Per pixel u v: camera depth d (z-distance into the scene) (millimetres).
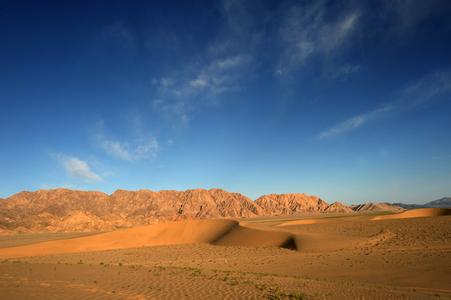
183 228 74875
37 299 14672
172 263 37938
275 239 56719
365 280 27312
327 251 44625
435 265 31484
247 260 39594
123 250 55406
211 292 16891
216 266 35125
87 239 67812
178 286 18156
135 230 73875
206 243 64625
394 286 23312
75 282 18859
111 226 167250
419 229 57312
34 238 111062
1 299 14656
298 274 30359
